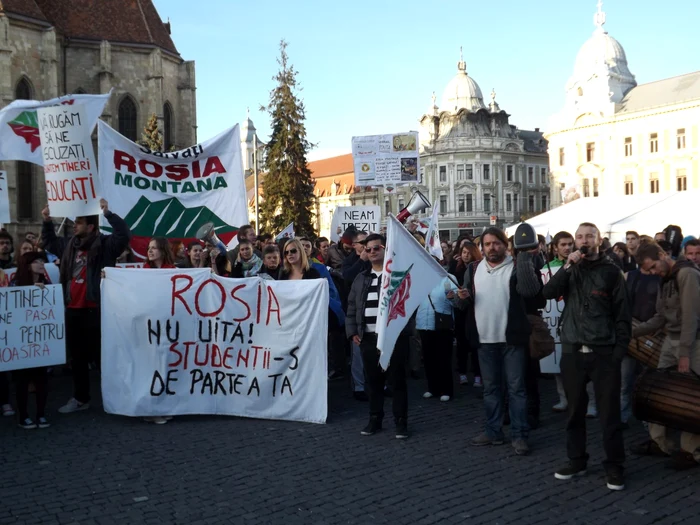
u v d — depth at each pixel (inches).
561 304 358.9
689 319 257.8
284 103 2145.7
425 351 388.8
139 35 1841.8
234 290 337.1
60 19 1781.5
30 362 315.0
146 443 291.3
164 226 416.8
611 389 236.1
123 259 420.8
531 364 319.9
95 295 341.7
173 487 235.9
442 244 671.1
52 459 267.9
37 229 1659.7
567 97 2847.0
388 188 617.0
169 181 418.9
